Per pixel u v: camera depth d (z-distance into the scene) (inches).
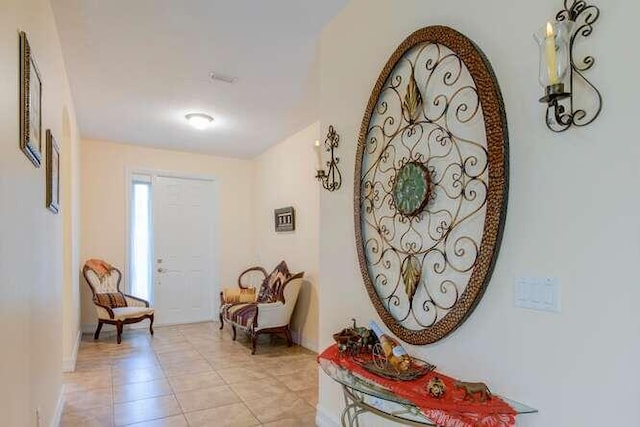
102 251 209.3
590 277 46.8
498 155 56.4
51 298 91.4
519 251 54.5
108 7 91.2
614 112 45.0
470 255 61.2
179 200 232.8
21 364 57.8
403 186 74.6
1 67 46.2
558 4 50.9
